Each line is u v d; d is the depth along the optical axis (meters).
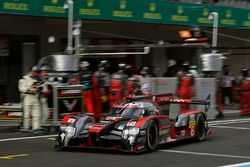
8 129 32.97
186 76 38.59
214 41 43.00
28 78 30.48
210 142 27.30
